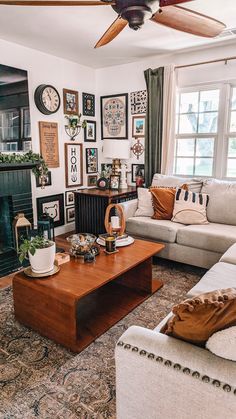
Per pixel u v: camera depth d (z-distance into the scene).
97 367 1.67
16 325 2.06
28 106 3.51
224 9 2.53
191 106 3.86
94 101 4.52
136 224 3.21
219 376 0.87
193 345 0.98
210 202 3.19
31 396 1.47
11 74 3.27
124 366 1.03
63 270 2.04
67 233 4.27
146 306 2.32
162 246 2.50
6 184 3.10
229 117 3.62
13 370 1.65
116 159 4.16
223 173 3.76
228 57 3.45
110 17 2.64
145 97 4.08
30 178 3.38
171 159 3.90
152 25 2.81
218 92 3.63
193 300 0.98
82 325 2.05
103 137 4.63
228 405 0.85
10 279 2.89
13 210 3.22
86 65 4.25
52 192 4.00
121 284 2.64
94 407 1.41
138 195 3.55
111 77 4.36
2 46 3.18
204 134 3.81
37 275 1.95
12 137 3.35
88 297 2.44
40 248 1.94
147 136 4.02
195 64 3.65
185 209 3.10
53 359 1.73
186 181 3.46
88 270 2.03
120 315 2.17
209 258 2.78
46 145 3.82
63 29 2.92
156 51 3.64
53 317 1.85
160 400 0.98
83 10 2.50
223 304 0.94
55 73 3.83
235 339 0.89
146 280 2.49
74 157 4.27
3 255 3.15
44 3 1.61
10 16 2.62
